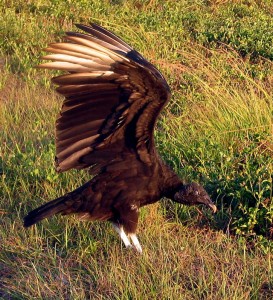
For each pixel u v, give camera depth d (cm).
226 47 1919
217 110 1321
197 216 1083
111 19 2119
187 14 2269
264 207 1045
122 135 881
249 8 2459
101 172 901
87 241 991
